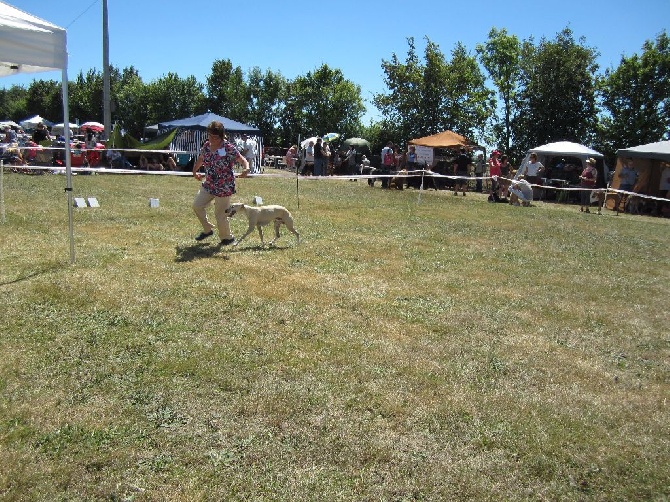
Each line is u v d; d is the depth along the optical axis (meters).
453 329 5.20
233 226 9.51
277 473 2.94
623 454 3.31
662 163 19.36
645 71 29.88
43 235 7.93
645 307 6.41
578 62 31.08
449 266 7.71
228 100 47.09
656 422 3.71
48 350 4.18
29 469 2.83
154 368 4.00
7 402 3.45
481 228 11.52
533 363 4.54
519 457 3.23
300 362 4.23
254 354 4.33
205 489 2.78
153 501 2.69
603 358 4.80
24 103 73.31
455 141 24.94
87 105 55.12
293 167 30.72
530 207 17.45
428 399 3.80
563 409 3.79
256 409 3.53
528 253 9.12
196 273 6.38
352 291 6.14
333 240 8.91
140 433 3.22
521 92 32.72
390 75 32.81
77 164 20.38
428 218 12.44
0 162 8.45
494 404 3.79
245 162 7.88
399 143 33.50
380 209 13.43
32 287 5.50
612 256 9.47
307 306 5.53
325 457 3.10
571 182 22.45
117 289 5.61
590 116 32.00
